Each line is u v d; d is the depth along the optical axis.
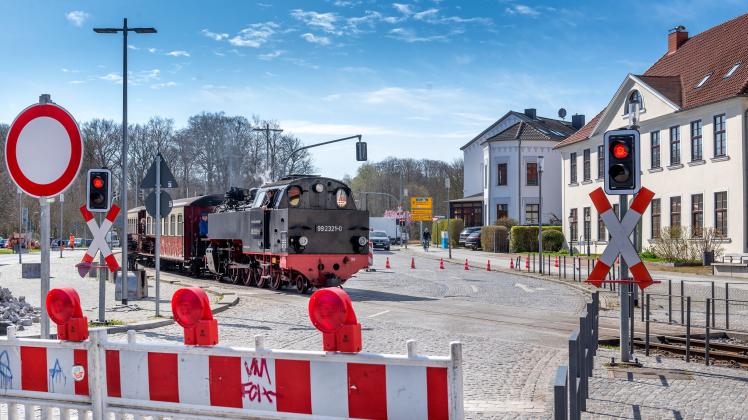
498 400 8.55
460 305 19.83
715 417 7.78
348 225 23.22
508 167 64.75
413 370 4.62
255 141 76.88
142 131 87.88
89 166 87.56
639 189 10.06
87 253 13.07
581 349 8.03
